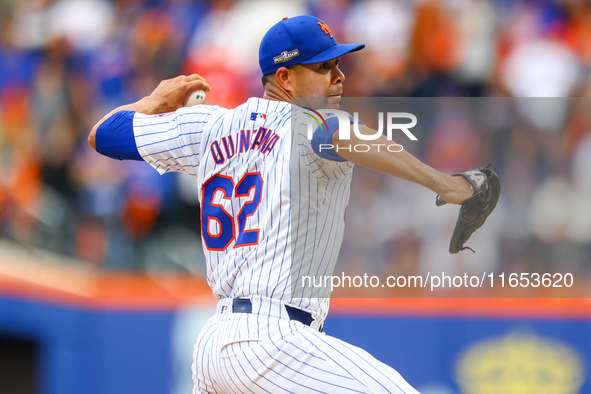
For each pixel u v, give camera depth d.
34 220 21.19
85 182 22.30
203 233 9.17
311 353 8.35
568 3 26.62
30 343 18.00
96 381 17.94
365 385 8.23
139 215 21.27
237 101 25.39
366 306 17.16
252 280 8.58
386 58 25.92
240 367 8.45
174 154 9.47
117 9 28.97
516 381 16.88
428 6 26.02
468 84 25.48
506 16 26.27
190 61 26.70
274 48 9.35
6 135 23.52
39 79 26.19
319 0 27.56
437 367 16.98
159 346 18.05
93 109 25.80
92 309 18.16
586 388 16.59
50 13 29.30
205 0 28.12
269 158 8.77
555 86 25.41
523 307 16.80
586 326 16.70
